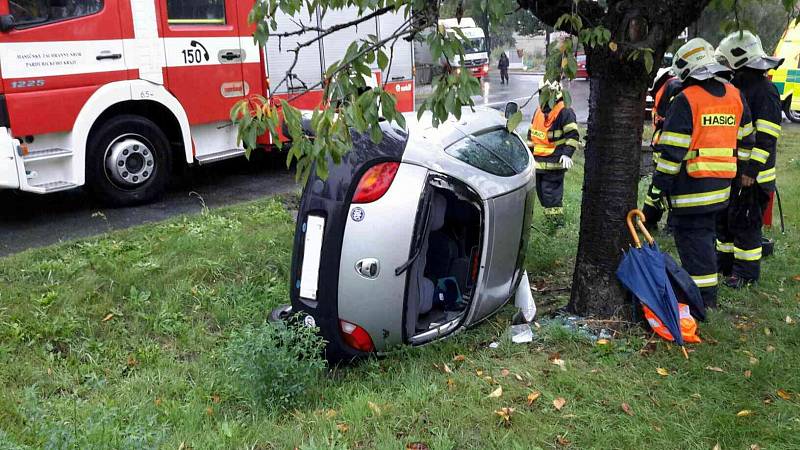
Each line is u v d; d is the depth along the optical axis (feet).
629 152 13.60
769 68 16.12
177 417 11.32
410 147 12.64
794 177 31.86
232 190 26.89
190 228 20.11
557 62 9.96
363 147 12.25
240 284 17.29
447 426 10.60
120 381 13.05
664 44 12.87
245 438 10.43
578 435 10.35
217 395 12.33
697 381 11.93
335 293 12.21
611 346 12.96
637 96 13.33
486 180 13.44
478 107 16.07
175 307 15.75
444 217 14.15
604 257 14.05
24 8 20.75
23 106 20.88
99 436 9.70
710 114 14.05
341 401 11.72
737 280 17.10
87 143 22.85
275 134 9.22
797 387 11.75
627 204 13.82
